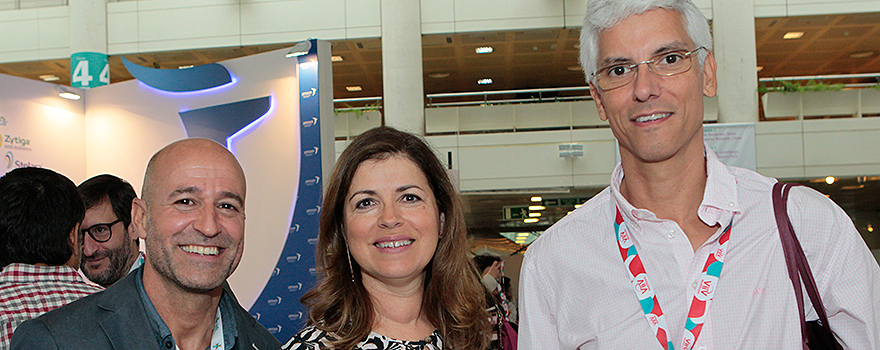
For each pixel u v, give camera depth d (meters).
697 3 12.38
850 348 1.43
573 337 1.66
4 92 6.37
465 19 12.70
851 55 15.66
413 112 12.35
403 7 12.58
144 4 12.94
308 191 5.31
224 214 1.98
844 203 15.29
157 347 1.84
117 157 6.51
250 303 5.46
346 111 12.48
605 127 12.33
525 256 1.83
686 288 1.52
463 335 1.94
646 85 1.47
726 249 1.50
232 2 12.80
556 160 12.30
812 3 12.20
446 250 1.98
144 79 6.28
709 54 1.56
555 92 13.98
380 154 1.87
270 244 5.44
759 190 1.53
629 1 1.49
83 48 12.58
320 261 1.94
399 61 12.43
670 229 1.54
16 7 13.38
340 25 12.69
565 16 12.50
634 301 1.58
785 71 17.53
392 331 1.87
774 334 1.42
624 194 1.68
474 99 18.02
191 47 12.80
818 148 11.73
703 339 1.45
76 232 2.47
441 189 1.96
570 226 1.75
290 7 12.78
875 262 1.46
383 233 1.79
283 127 5.48
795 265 1.42
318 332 1.80
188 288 1.90
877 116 11.89
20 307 2.17
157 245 1.90
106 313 1.84
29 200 2.25
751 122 11.82
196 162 1.95
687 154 1.52
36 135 6.47
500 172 12.38
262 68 5.62
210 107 5.90
